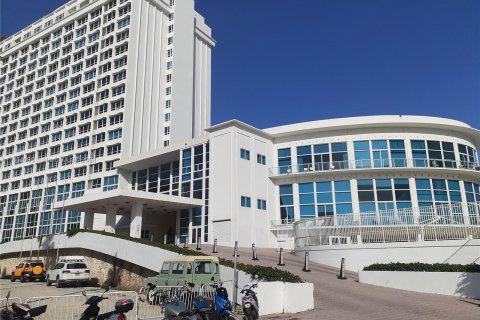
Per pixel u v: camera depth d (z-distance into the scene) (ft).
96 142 205.77
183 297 43.55
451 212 72.95
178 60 226.38
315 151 131.44
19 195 237.04
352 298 50.88
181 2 237.66
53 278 88.79
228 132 124.06
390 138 126.52
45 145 232.53
